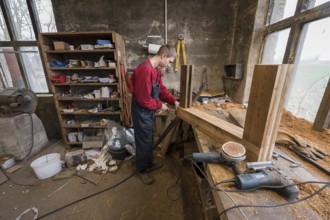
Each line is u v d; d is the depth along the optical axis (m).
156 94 1.52
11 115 2.04
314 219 0.52
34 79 2.57
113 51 1.94
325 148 0.93
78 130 2.49
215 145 1.02
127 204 1.49
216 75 2.37
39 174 1.77
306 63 1.28
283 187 0.60
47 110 2.61
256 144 0.77
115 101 2.37
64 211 1.42
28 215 1.39
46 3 2.23
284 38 1.52
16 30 2.35
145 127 1.54
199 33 2.21
